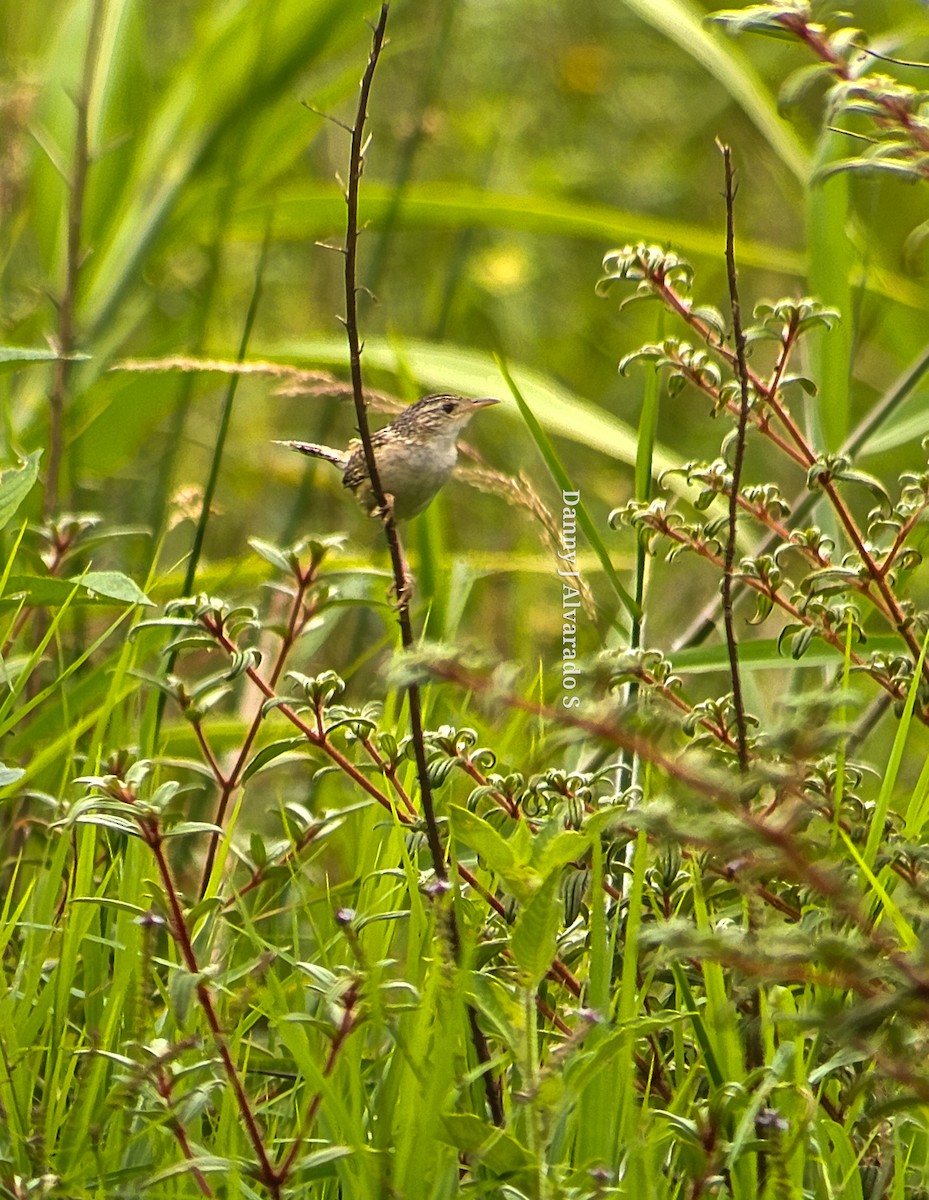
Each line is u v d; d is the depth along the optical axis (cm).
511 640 1089
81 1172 522
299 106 1103
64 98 1087
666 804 432
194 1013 584
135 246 1047
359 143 532
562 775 606
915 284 1103
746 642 748
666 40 1653
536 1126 483
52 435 902
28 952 643
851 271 903
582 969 618
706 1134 485
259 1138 500
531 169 1556
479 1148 476
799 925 534
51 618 876
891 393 869
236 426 1388
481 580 1146
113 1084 566
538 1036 556
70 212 947
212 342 1318
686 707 619
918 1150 561
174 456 997
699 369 647
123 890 626
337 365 1024
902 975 394
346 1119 495
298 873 679
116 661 772
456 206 1099
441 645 457
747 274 1609
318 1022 498
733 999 493
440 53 1132
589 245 1639
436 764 607
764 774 429
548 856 498
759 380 640
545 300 1593
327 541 672
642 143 1638
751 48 1459
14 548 704
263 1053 632
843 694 429
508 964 590
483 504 1371
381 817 699
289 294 1548
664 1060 596
